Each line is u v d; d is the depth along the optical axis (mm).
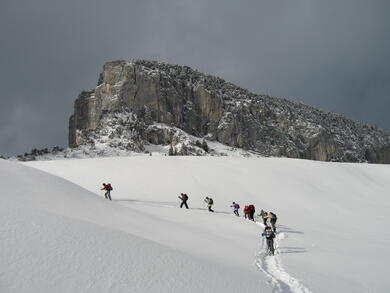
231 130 177625
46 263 7566
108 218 14906
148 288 7598
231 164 50312
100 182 38562
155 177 40688
